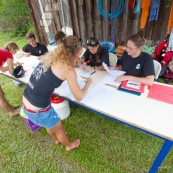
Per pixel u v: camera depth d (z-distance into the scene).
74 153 1.79
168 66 2.64
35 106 1.25
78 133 2.01
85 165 1.68
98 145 1.85
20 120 2.30
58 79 1.13
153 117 1.21
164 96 1.39
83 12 3.63
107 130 2.01
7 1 5.64
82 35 4.06
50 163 1.74
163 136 1.08
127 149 1.78
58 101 2.00
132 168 1.61
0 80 3.31
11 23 6.00
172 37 2.56
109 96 1.46
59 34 2.33
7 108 2.24
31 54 2.83
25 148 1.91
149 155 1.69
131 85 1.54
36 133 2.08
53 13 4.01
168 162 1.61
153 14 2.70
